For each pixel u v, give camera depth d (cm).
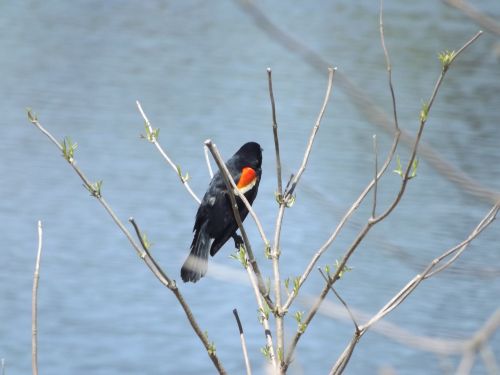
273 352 468
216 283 1742
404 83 3012
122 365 1455
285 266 1706
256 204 2016
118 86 3102
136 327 1578
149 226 1945
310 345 1490
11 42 3659
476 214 1895
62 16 4216
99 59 3456
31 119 491
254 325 1591
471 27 3672
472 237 428
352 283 1619
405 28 3659
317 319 1571
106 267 1773
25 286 1705
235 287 1734
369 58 3244
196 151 2442
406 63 3209
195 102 2925
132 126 2672
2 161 2331
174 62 3453
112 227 1962
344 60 3222
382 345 1474
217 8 4553
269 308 477
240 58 3562
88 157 2367
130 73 3281
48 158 2359
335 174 2189
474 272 373
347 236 1812
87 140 2505
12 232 1923
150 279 1753
